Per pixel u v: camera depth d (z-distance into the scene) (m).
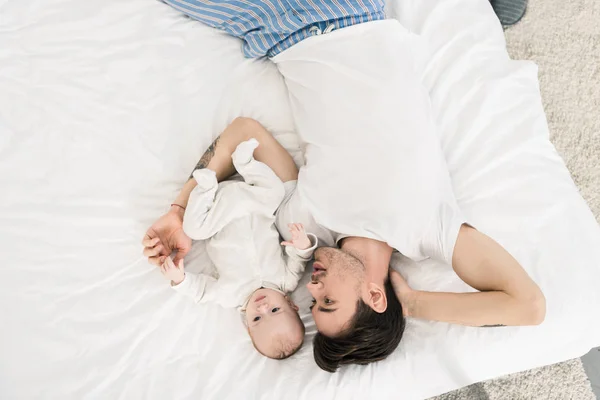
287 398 1.19
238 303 1.24
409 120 1.25
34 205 1.22
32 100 1.28
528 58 1.82
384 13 1.37
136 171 1.29
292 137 1.40
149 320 1.21
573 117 1.78
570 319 1.22
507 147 1.36
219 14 1.36
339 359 1.17
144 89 1.33
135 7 1.37
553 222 1.30
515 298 1.12
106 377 1.17
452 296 1.19
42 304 1.18
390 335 1.18
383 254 1.23
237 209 1.24
